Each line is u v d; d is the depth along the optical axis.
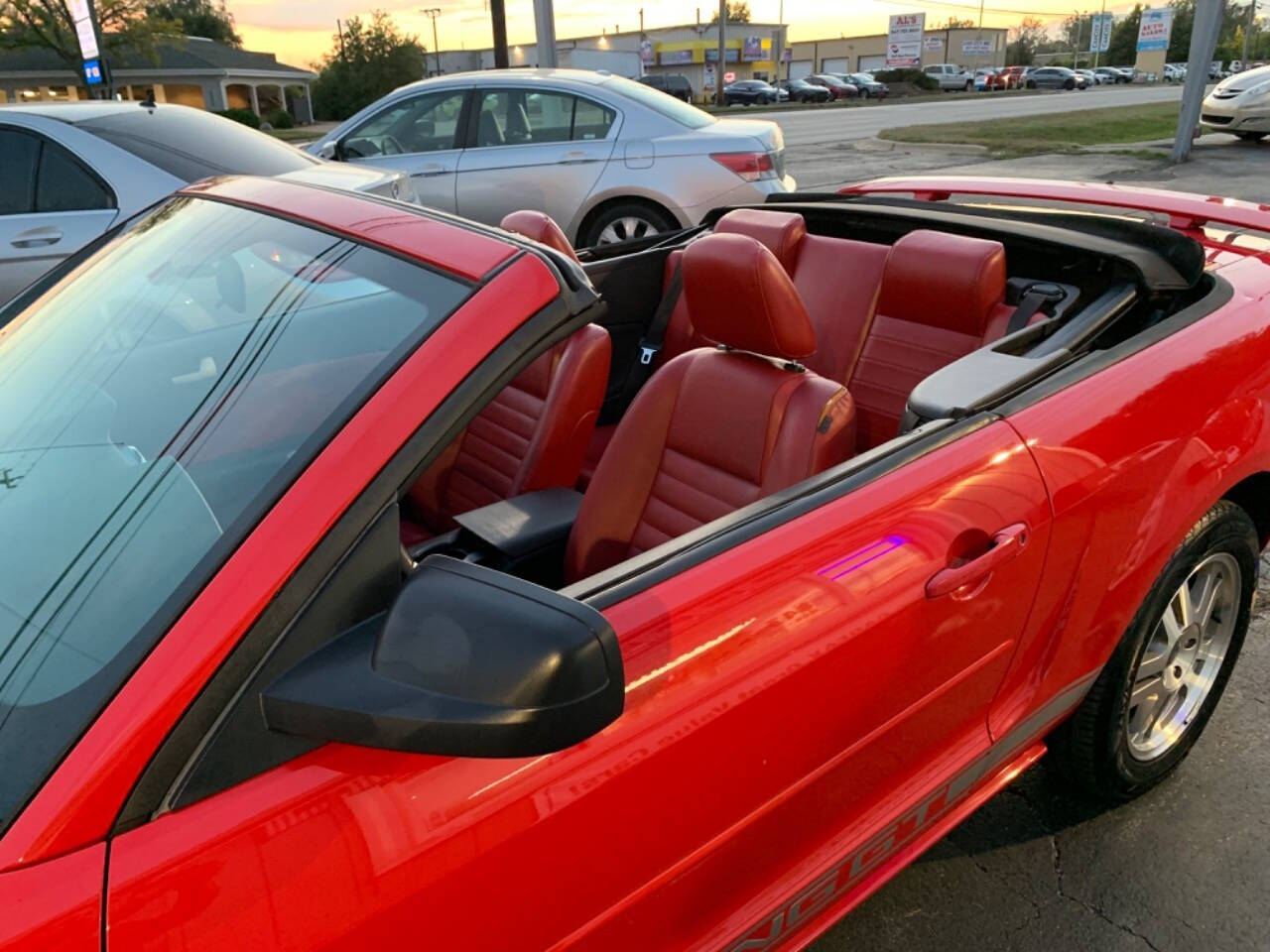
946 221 2.75
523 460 2.42
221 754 1.01
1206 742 2.62
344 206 1.58
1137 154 15.09
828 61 99.25
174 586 1.07
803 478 1.91
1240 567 2.36
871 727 1.60
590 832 1.23
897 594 1.54
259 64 52.91
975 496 1.66
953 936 2.08
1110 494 1.87
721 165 6.83
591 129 6.92
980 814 2.39
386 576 1.08
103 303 1.61
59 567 1.16
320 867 1.03
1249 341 2.16
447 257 1.29
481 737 0.95
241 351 1.34
